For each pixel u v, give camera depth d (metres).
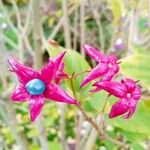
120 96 0.09
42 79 0.09
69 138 0.24
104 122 0.13
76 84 0.11
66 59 0.11
